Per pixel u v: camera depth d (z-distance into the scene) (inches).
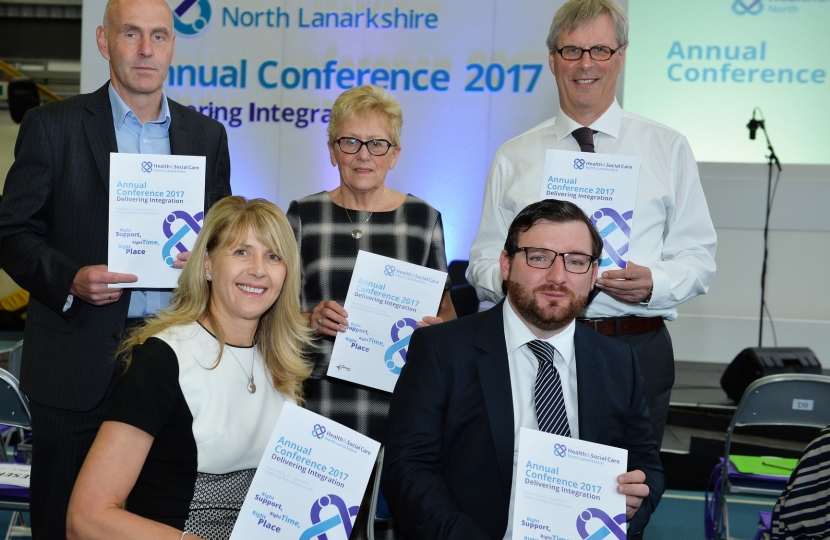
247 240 77.3
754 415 132.1
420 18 264.4
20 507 111.7
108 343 97.3
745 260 299.7
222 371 75.5
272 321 81.4
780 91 305.9
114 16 98.2
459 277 250.8
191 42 271.7
